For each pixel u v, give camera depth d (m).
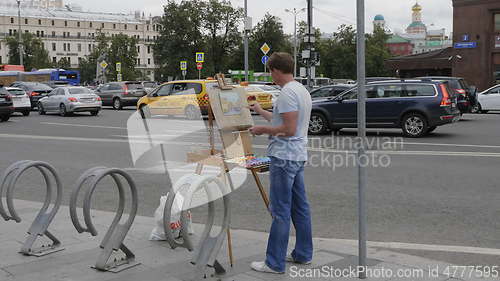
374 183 8.42
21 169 4.93
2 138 15.78
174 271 4.39
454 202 7.11
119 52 85.19
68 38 138.12
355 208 6.85
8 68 54.28
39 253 4.87
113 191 8.18
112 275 4.32
